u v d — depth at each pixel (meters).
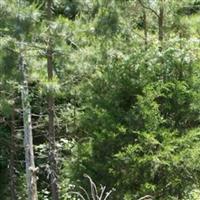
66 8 14.03
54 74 13.76
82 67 13.69
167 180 13.68
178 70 14.29
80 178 14.38
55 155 13.90
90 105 14.62
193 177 13.73
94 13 13.94
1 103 15.20
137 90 14.27
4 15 12.09
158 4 15.72
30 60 13.67
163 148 13.44
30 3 13.01
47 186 19.75
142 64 14.27
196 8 17.30
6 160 20.75
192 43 14.52
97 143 14.11
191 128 14.25
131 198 13.38
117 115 14.12
